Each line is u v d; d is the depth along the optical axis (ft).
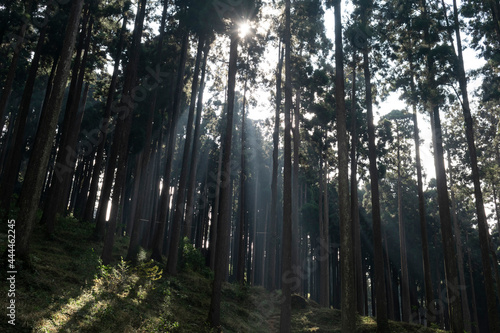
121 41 84.23
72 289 36.86
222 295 64.59
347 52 71.87
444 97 60.03
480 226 56.65
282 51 81.15
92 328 29.30
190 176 84.38
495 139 96.63
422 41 66.03
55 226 67.46
